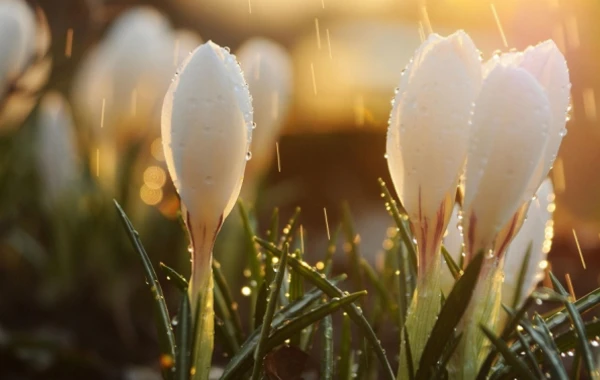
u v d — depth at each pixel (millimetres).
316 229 1313
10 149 963
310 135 1561
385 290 426
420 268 352
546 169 347
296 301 375
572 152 1248
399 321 406
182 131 342
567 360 574
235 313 400
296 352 375
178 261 897
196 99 342
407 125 345
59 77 1024
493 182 338
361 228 1312
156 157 876
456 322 337
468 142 342
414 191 348
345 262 1097
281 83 738
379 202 1478
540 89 337
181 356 345
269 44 755
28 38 733
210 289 354
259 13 1853
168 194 887
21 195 1009
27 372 691
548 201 387
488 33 1549
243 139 345
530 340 364
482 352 354
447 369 353
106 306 874
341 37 1850
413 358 352
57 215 897
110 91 822
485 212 340
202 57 342
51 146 896
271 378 375
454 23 1540
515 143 335
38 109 993
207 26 1838
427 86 343
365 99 1685
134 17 835
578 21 1209
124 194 863
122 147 850
